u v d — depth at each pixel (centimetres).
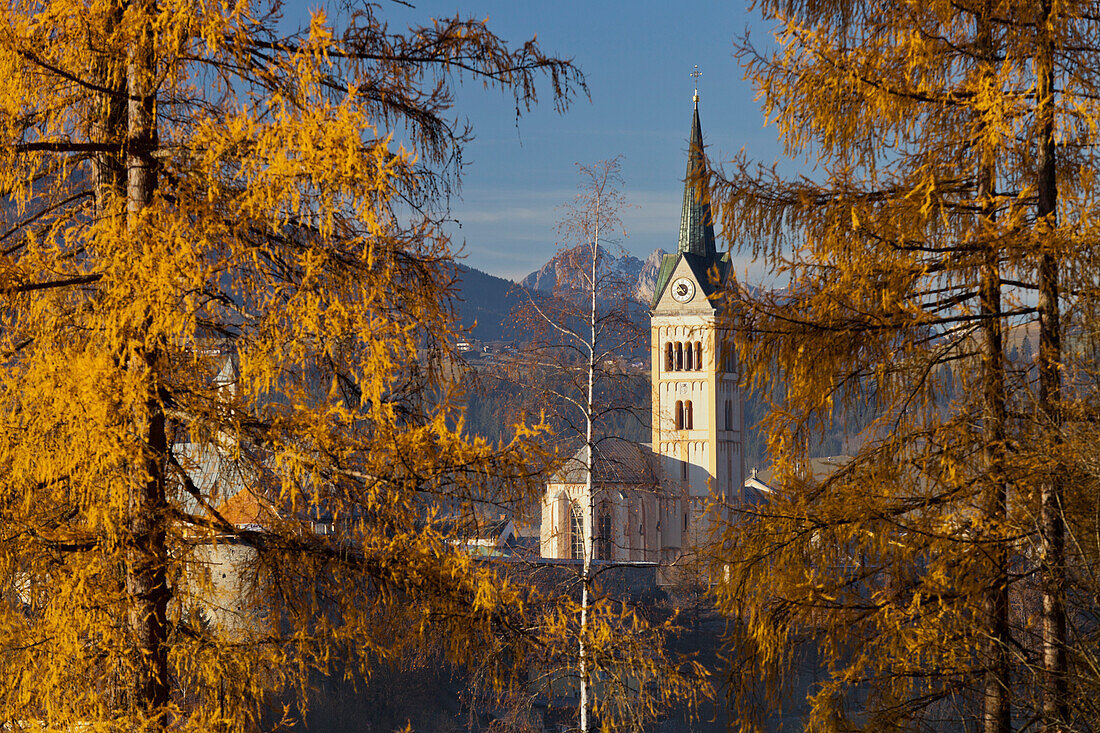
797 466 2933
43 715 2227
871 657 2777
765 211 2894
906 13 2728
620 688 4053
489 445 2323
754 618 2867
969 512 2722
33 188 2356
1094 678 2519
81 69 2266
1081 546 2591
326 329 2161
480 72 2428
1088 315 2545
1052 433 2591
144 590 2283
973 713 2747
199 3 2119
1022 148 2647
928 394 2795
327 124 2062
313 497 2278
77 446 2084
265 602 2433
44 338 2191
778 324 2830
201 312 2273
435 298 2406
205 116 2222
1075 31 2605
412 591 2378
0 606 2255
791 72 2822
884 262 2722
